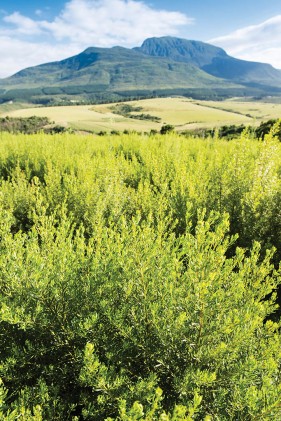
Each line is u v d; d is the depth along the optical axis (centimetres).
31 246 285
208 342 218
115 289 250
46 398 202
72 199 516
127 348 221
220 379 208
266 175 462
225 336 220
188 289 231
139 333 225
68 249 284
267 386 192
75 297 243
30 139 1211
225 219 260
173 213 463
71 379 235
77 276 260
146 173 673
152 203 466
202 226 235
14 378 218
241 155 501
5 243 285
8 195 546
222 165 530
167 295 238
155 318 220
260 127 1309
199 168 543
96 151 1031
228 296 235
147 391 191
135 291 244
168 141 997
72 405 209
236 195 468
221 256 237
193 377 195
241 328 213
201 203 468
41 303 235
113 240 305
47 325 229
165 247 284
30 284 237
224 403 200
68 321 241
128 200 504
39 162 846
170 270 251
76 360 220
